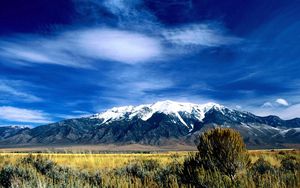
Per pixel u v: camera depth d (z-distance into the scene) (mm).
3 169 10406
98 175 12008
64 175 11789
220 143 10414
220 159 10297
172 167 11547
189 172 9086
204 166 10258
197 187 8000
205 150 10672
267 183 7059
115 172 13398
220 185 7406
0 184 9641
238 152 10359
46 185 7754
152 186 8469
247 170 9984
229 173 10195
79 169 15312
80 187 7969
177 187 8125
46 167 14195
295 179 7242
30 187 7773
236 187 7141
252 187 7039
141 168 13531
